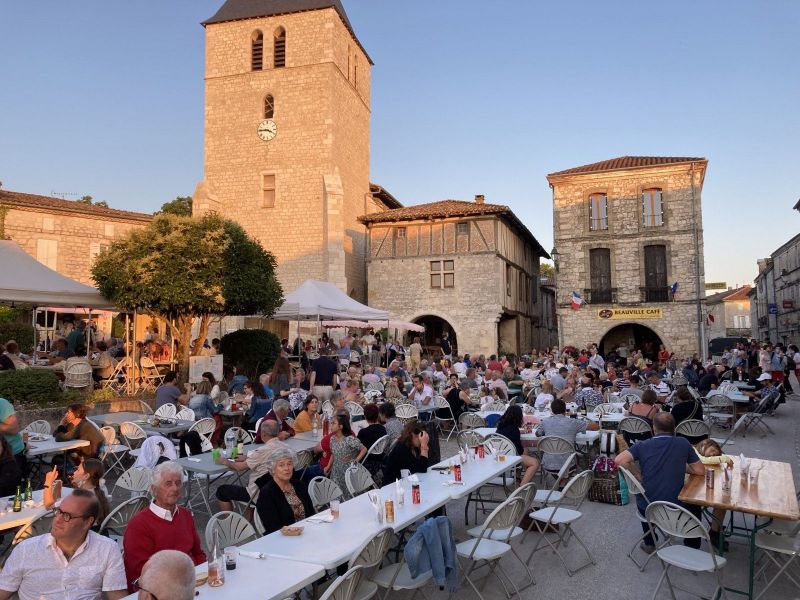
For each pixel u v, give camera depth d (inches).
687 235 1016.9
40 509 203.9
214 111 1221.7
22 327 813.2
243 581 144.3
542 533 238.5
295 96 1173.1
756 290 2225.6
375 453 308.5
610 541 260.4
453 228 1125.1
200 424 361.4
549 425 331.9
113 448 342.0
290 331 1131.3
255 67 1215.6
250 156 1195.3
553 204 1089.4
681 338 1011.3
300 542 172.1
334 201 1121.4
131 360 557.9
